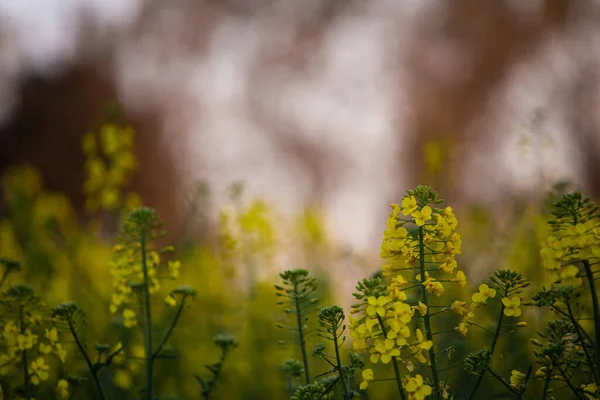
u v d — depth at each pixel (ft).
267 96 78.07
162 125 78.07
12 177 38.06
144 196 73.36
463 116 73.05
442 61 76.95
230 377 23.82
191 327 26.22
